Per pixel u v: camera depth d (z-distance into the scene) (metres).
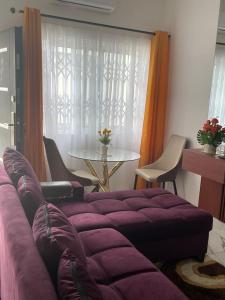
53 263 1.07
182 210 2.39
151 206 2.45
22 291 0.87
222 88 3.37
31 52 3.25
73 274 0.95
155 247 2.21
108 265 1.59
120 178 4.27
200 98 3.59
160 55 3.92
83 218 2.11
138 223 2.12
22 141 3.29
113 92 3.89
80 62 3.63
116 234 1.92
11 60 3.19
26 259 1.02
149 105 3.96
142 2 3.93
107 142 3.36
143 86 4.06
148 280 1.48
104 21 3.76
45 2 3.43
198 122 3.64
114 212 2.29
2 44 3.34
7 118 3.39
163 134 4.19
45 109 3.56
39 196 1.71
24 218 1.37
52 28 3.44
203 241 2.38
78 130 3.78
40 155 3.46
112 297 1.35
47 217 1.32
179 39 3.87
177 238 2.27
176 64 3.95
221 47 3.30
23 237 1.17
